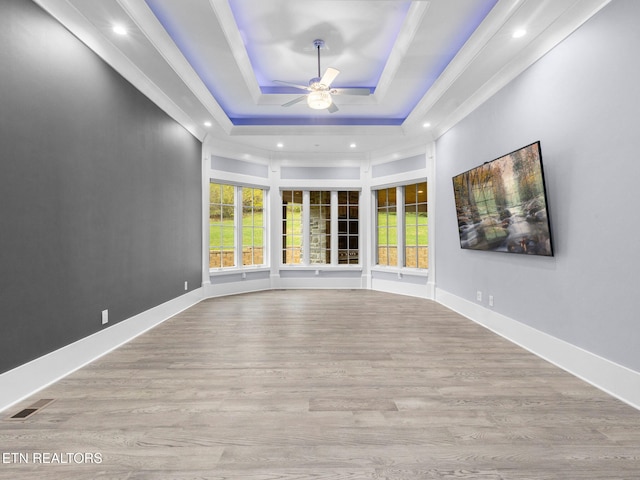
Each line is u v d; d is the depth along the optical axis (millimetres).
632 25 2246
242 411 2174
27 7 2391
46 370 2543
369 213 7191
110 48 3191
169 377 2693
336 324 4312
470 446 1815
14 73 2285
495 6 2842
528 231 3254
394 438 1888
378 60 4277
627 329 2307
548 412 2162
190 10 2941
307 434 1925
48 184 2578
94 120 3100
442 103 4492
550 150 3031
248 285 6789
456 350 3334
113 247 3396
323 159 7191
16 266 2307
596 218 2551
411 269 6469
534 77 3234
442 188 5508
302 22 3504
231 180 6402
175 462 1684
